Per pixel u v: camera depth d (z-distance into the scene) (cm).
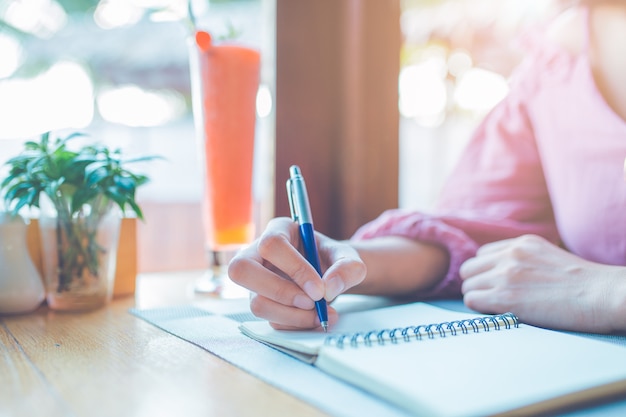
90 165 78
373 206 111
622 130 75
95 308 75
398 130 113
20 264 71
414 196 157
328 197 109
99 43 151
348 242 75
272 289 51
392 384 36
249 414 35
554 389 35
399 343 46
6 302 69
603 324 53
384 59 111
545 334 49
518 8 121
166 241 115
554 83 85
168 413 36
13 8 137
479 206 86
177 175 140
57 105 126
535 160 87
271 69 105
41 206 77
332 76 109
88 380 43
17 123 118
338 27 109
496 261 66
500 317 53
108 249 77
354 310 67
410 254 74
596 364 41
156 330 60
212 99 84
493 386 36
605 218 74
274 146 104
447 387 35
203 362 47
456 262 73
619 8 78
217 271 87
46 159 73
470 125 155
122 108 143
